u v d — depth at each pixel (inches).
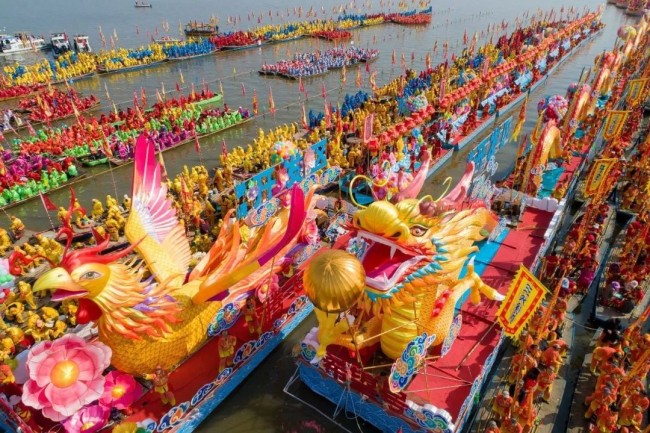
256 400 545.3
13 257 641.0
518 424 452.4
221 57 2765.7
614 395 484.7
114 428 440.5
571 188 968.3
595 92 1277.1
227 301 556.7
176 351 500.7
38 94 1841.8
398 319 483.5
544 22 3203.7
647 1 4170.8
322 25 3496.6
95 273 419.5
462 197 593.0
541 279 714.8
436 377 504.7
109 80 2284.7
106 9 5068.9
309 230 674.8
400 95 1692.9
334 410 528.7
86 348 448.1
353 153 1121.4
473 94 1536.7
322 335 463.5
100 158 1298.0
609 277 708.7
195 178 1059.9
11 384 489.1
